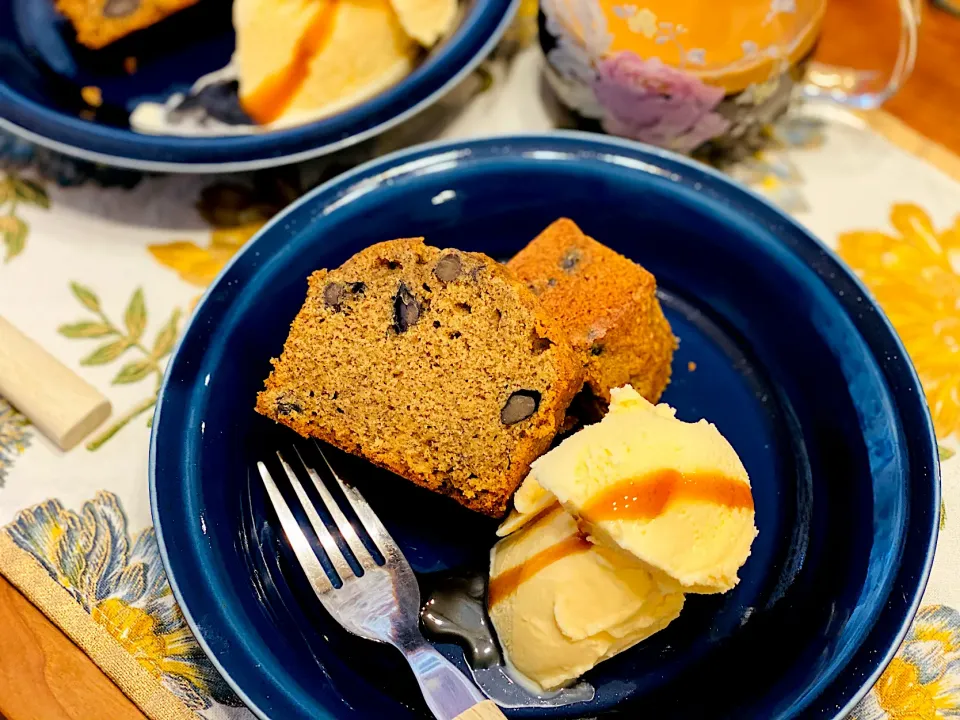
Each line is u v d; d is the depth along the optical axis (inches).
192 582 10.5
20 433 12.3
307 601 11.2
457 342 11.7
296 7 14.6
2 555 11.4
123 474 12.1
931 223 14.0
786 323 12.4
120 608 11.3
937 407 12.6
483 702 10.5
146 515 11.9
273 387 11.8
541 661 10.8
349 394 11.7
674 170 12.7
